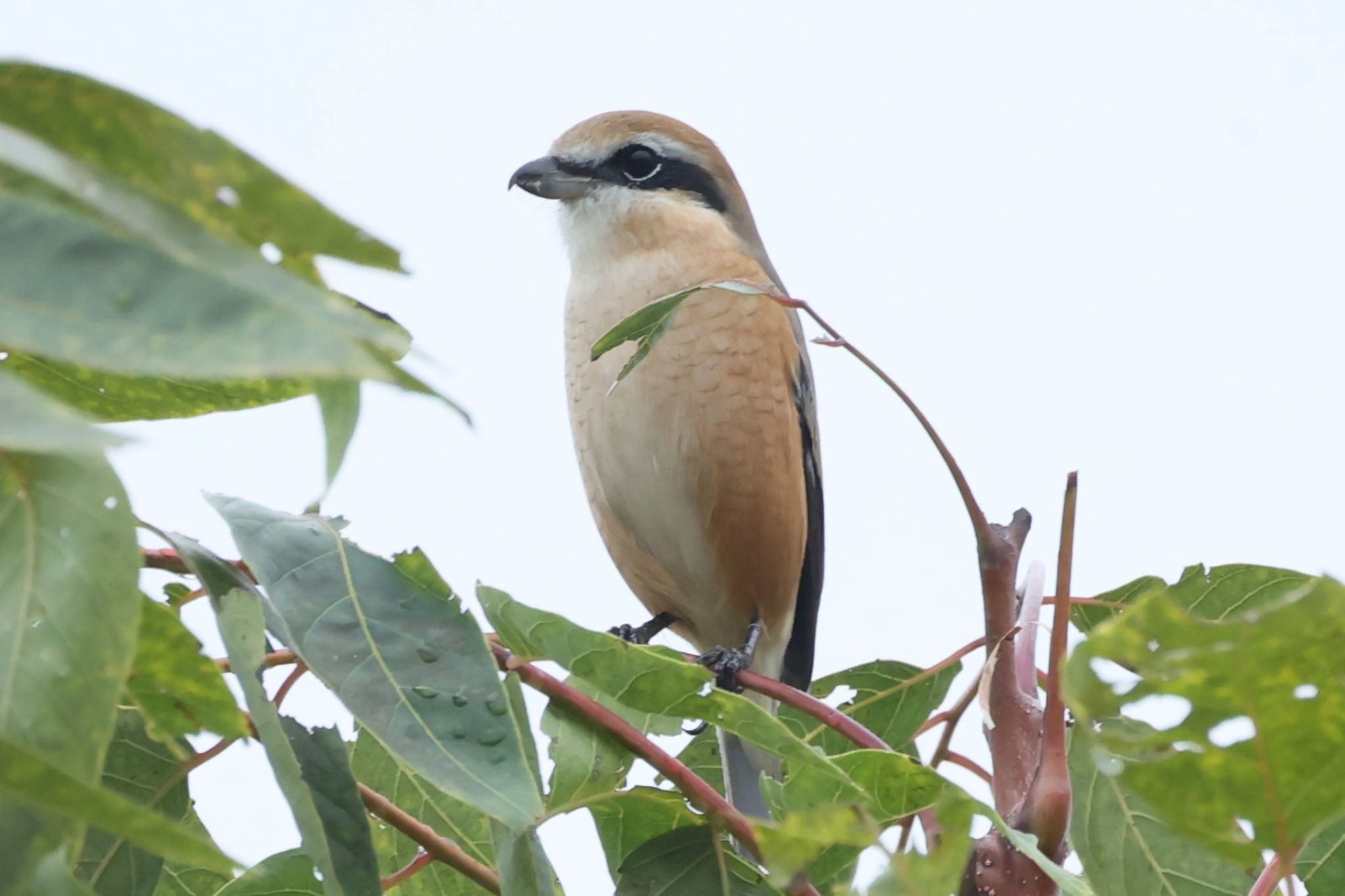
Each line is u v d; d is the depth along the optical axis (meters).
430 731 3.81
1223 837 3.03
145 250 1.88
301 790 3.65
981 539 4.84
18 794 2.12
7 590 2.96
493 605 4.39
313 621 3.98
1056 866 3.83
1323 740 2.85
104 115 2.37
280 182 2.36
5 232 1.88
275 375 1.79
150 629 3.53
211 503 4.21
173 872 5.03
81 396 4.00
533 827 4.37
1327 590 2.60
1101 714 2.85
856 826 3.14
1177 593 5.73
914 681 5.98
